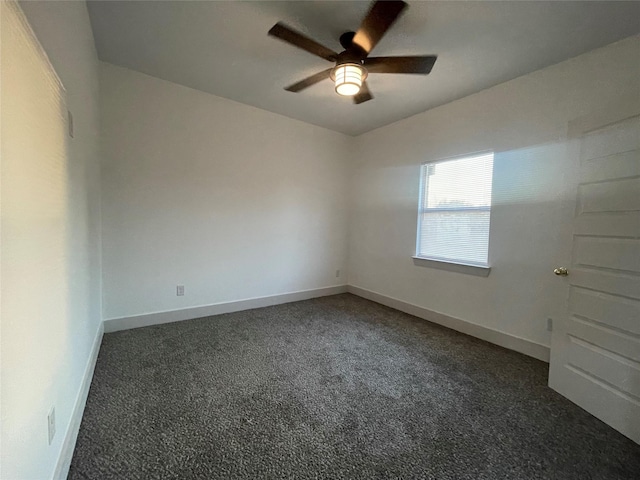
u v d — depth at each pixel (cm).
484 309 300
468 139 312
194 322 329
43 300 107
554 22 196
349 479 135
